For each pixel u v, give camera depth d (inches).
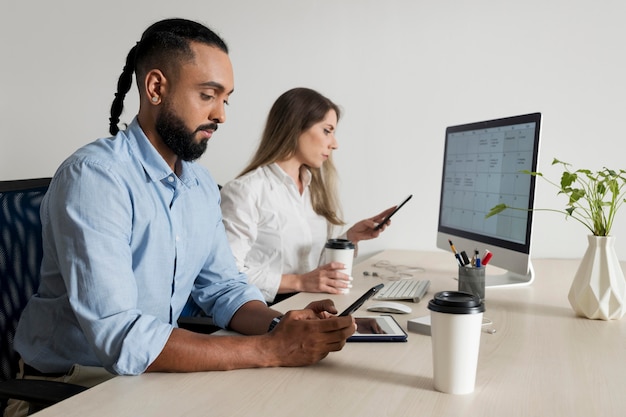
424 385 42.1
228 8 122.0
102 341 45.2
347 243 76.8
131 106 126.7
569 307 66.9
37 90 129.1
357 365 46.1
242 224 84.0
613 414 37.7
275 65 120.9
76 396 39.5
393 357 48.1
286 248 88.4
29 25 128.5
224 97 53.4
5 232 57.6
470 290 67.7
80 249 46.6
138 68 53.8
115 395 39.8
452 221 93.0
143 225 52.1
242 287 61.6
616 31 107.3
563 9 109.1
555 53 109.8
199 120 52.5
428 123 115.4
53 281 53.4
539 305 67.6
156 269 53.9
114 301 46.1
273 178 89.7
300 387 41.4
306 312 48.9
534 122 71.5
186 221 56.8
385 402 38.9
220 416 36.4
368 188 118.3
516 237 74.0
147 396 39.6
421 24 114.7
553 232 111.0
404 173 116.9
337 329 45.5
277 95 121.2
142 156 53.1
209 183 63.0
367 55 117.1
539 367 46.4
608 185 62.4
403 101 116.1
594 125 109.0
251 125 122.6
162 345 44.1
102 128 127.8
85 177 48.4
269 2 120.3
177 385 41.7
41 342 54.0
